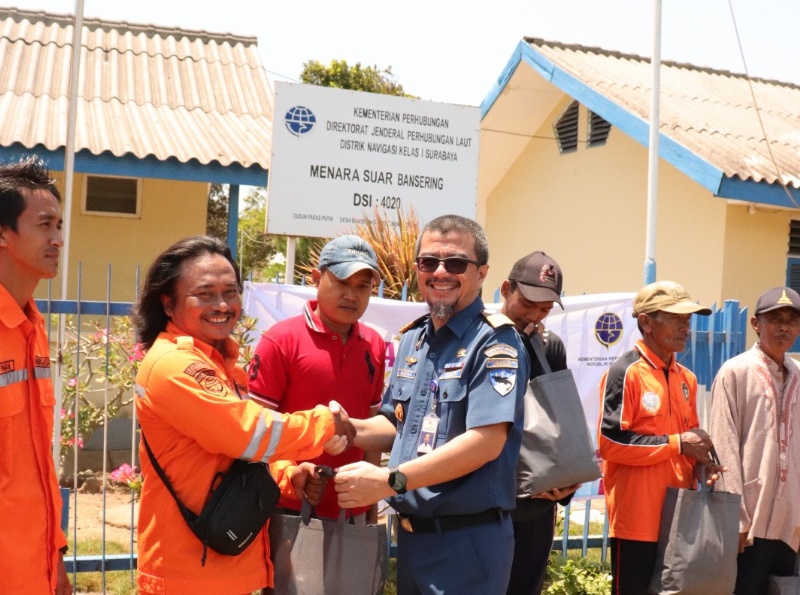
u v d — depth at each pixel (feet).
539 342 12.55
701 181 27.53
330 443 9.69
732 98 37.40
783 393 13.93
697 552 12.22
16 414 8.71
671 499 12.51
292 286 15.61
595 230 36.35
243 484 8.95
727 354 17.69
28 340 8.97
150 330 9.72
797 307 13.58
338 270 10.82
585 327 17.04
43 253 8.87
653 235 19.80
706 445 12.55
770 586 13.88
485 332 9.81
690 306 12.69
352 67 64.95
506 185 43.50
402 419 10.35
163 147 27.45
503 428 9.51
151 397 8.94
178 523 9.01
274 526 9.81
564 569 16.19
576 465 11.50
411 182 23.29
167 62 37.09
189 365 8.87
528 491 11.46
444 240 10.01
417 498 9.76
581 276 37.14
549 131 39.68
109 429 25.95
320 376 10.98
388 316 15.78
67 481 23.77
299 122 22.22
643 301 13.17
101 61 35.58
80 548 18.34
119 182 30.55
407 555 10.02
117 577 17.19
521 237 41.91
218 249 9.69
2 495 8.50
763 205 28.73
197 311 9.36
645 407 12.82
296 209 22.24
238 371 10.47
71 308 14.25
